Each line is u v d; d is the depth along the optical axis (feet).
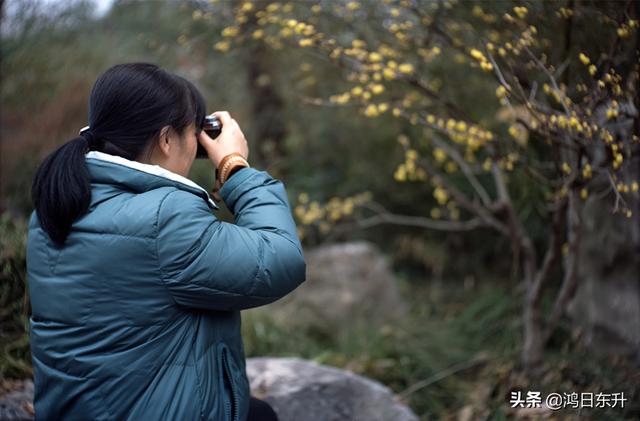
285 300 11.66
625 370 7.89
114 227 3.57
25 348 7.08
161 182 3.72
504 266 13.48
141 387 3.63
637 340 8.00
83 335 3.64
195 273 3.56
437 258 13.74
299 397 6.71
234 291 3.66
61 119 11.55
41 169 3.71
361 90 6.66
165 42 10.91
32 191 3.72
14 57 10.77
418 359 9.84
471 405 8.14
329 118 13.64
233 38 8.45
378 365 9.71
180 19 11.50
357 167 13.99
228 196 4.17
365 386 7.04
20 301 7.35
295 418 6.45
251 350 9.96
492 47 6.05
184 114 3.99
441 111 8.24
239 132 4.47
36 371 3.86
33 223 3.92
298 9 8.16
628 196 7.80
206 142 4.34
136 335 3.62
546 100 7.02
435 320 11.90
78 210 3.60
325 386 6.91
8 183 10.53
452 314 12.17
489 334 10.69
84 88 12.05
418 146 10.94
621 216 8.11
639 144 5.95
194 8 8.62
